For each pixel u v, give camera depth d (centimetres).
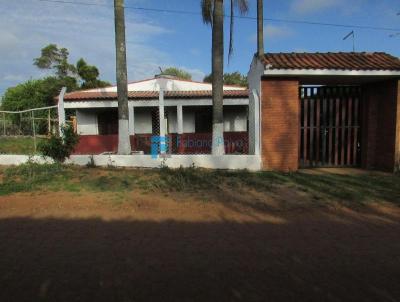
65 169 949
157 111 1758
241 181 814
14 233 489
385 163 980
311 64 916
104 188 752
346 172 965
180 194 705
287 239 461
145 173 902
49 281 343
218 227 512
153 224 526
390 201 651
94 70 3797
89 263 385
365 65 909
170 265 378
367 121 1026
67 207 620
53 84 3562
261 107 950
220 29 1016
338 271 362
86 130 1758
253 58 1049
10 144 1383
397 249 425
